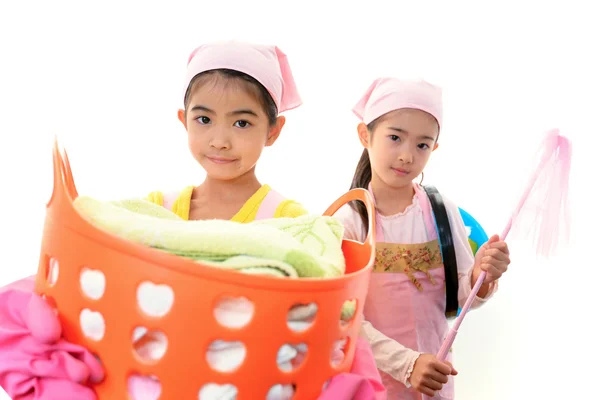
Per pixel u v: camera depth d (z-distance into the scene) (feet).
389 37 5.31
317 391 2.21
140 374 2.14
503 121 5.34
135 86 5.00
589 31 5.27
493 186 5.34
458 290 3.92
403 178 3.80
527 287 5.09
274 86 3.21
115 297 2.06
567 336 5.00
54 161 2.23
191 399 2.03
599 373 4.91
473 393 4.97
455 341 5.03
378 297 3.83
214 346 2.11
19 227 4.55
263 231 2.34
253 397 2.05
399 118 3.75
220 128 3.08
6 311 2.35
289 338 2.07
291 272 2.23
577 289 5.05
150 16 5.00
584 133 5.18
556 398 4.87
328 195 5.35
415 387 3.36
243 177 3.39
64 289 2.21
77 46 4.84
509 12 5.32
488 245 3.62
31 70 4.69
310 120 5.35
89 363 2.14
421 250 3.90
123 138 5.01
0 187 4.56
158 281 1.99
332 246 2.77
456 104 5.36
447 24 5.34
